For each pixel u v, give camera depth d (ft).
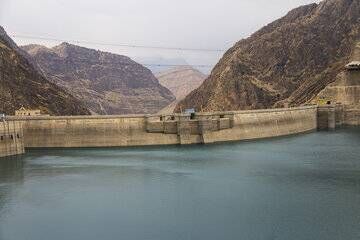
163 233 270.87
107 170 426.51
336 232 266.57
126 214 303.48
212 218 293.23
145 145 567.59
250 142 592.60
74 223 288.71
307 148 537.65
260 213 299.79
